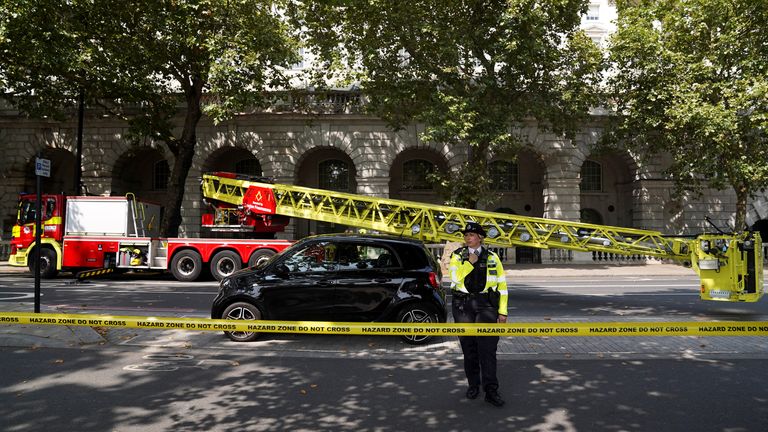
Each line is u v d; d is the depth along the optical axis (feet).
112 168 86.63
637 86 71.05
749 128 63.16
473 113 52.37
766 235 92.43
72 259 53.11
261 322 15.64
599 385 16.80
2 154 87.51
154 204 59.93
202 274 55.83
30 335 22.02
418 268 23.22
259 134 84.94
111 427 13.19
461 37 54.24
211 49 52.85
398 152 84.89
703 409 14.60
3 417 13.79
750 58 61.52
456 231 44.29
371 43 56.65
